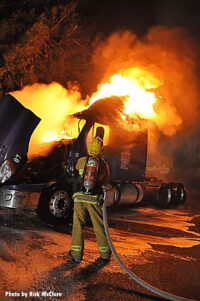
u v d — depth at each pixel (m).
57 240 7.17
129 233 8.09
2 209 9.34
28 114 8.26
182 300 4.99
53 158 8.89
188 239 7.94
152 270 6.01
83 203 6.16
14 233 7.41
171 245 7.41
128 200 10.15
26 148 8.23
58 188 8.32
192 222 9.72
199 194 15.80
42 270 5.63
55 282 5.26
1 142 8.23
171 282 5.61
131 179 10.45
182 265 6.32
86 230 8.05
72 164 8.68
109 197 9.47
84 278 5.47
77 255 6.08
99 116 9.52
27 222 8.39
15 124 8.25
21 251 6.37
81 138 8.97
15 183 8.33
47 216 8.21
